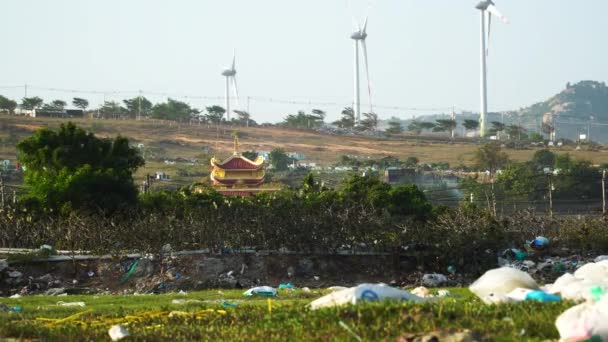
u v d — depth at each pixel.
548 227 132.88
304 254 113.62
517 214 142.25
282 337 42.94
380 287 48.00
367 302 45.59
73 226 118.44
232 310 53.84
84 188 137.12
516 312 42.72
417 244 114.44
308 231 113.56
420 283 106.88
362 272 112.75
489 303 45.75
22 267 107.44
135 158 162.75
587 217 135.75
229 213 122.19
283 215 118.31
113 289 103.88
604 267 51.41
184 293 85.19
